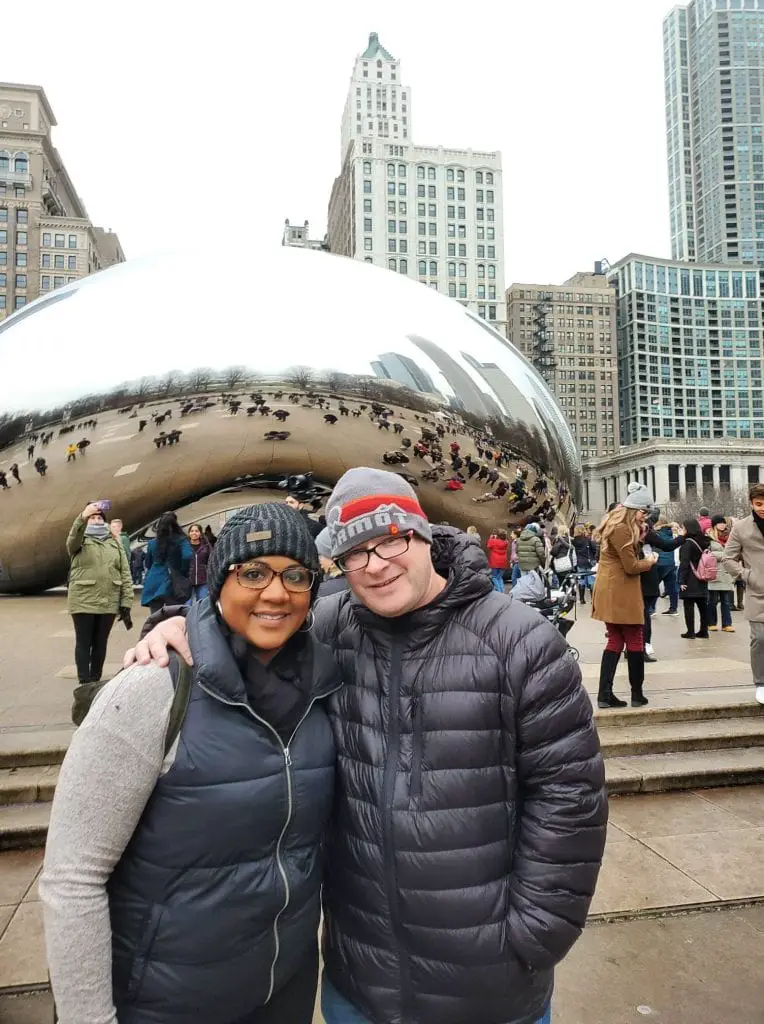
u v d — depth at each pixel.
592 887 1.50
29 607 12.02
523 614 1.56
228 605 1.38
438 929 1.46
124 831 1.27
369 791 1.52
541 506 11.23
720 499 75.56
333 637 1.75
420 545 1.53
